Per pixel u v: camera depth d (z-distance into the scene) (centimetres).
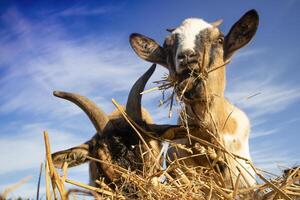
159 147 88
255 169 72
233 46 97
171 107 91
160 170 72
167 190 65
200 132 95
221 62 96
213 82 94
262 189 65
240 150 98
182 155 96
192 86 90
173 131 89
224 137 97
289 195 66
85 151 87
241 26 97
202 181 68
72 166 87
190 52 90
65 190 60
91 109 90
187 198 62
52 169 62
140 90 92
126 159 83
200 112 94
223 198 63
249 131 103
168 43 97
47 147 63
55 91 94
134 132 87
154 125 90
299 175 68
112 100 78
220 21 100
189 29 94
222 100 97
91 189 65
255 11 95
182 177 69
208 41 94
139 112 91
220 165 91
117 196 65
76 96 92
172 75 93
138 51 106
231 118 99
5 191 52
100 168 84
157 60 104
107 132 87
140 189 66
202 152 83
